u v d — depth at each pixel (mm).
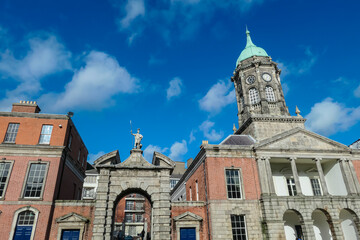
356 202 28391
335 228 27000
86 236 25188
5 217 23562
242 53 48312
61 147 26625
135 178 27797
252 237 26031
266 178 28484
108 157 28219
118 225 60938
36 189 25156
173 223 27047
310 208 27344
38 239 23312
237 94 46688
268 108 40250
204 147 29047
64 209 25625
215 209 26516
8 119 27094
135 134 30453
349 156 31172
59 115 28219
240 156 29516
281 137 30609
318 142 31344
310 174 33812
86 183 64438
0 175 25062
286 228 30875
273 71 43719
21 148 26031
